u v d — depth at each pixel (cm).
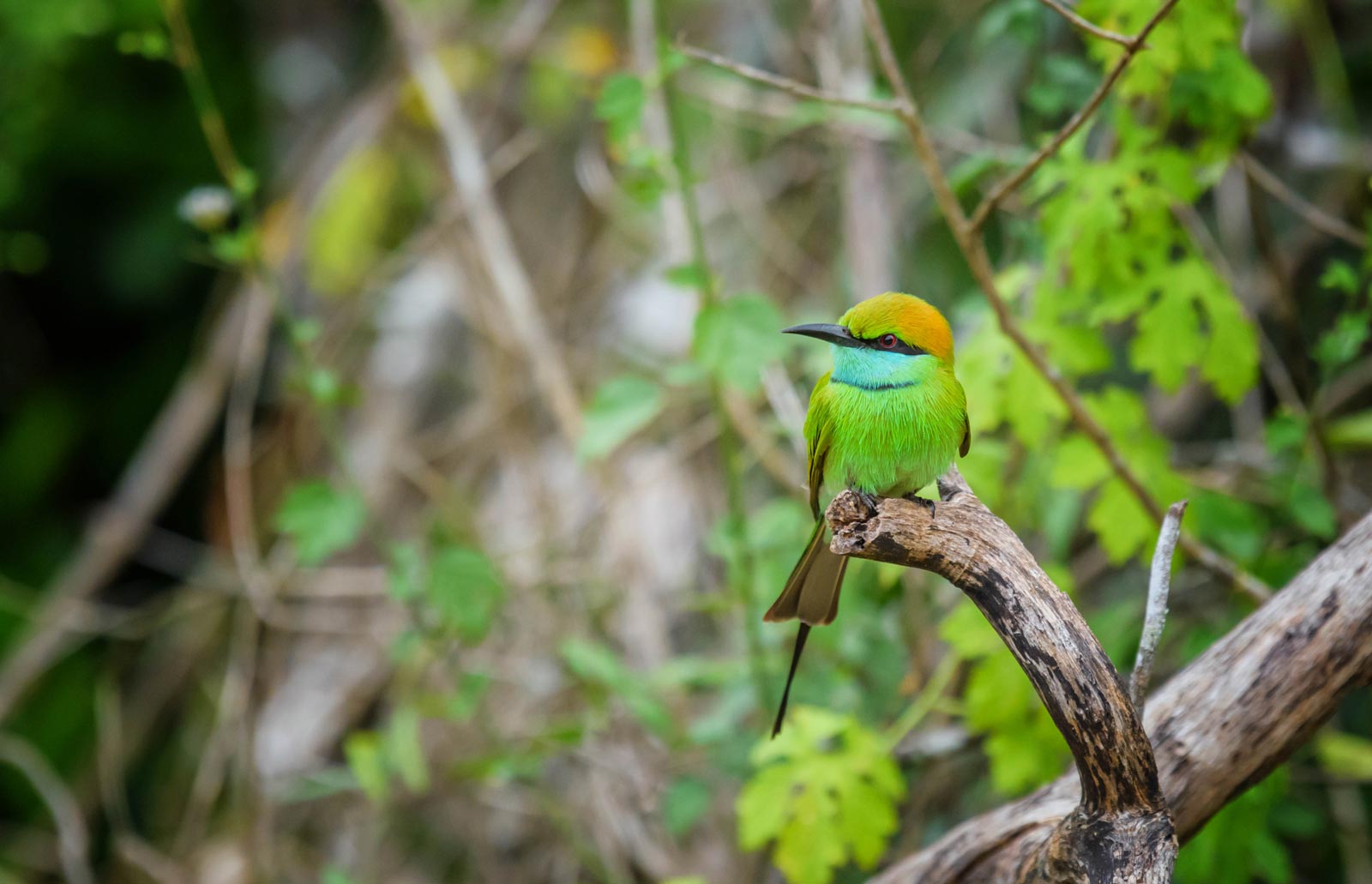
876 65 1226
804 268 1277
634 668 1116
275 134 1584
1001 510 848
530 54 1428
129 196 1531
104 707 1231
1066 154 764
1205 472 1014
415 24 1411
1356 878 976
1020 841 600
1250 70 746
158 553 1526
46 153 1468
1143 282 745
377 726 1261
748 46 1412
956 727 920
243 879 1084
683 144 806
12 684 1305
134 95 1498
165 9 865
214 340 1459
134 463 1483
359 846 1177
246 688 1111
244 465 1132
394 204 1479
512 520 1271
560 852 1120
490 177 1290
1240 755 581
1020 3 824
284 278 1423
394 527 1334
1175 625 988
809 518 950
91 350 1580
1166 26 726
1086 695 504
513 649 1171
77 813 1247
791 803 731
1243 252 1145
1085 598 1120
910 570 922
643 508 1220
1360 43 1184
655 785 1035
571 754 1005
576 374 1341
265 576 1151
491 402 1280
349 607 1333
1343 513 877
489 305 1255
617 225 1405
